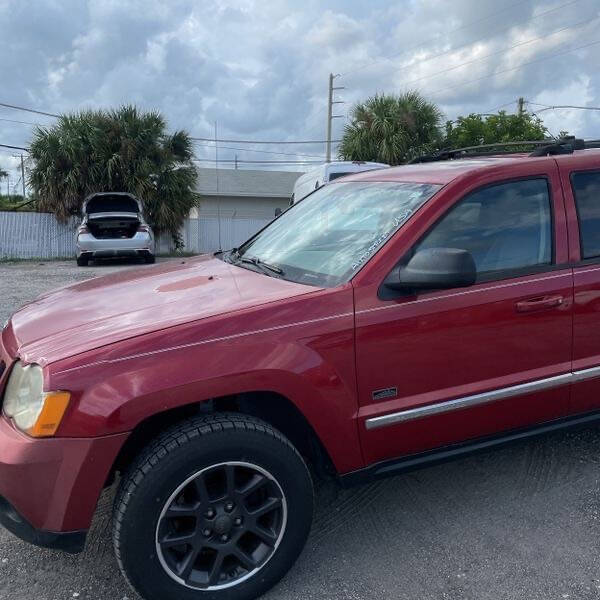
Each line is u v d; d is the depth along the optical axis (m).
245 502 2.61
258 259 3.53
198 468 2.44
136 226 16.41
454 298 2.89
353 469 2.84
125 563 2.42
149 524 2.40
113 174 19.30
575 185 3.30
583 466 3.74
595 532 3.09
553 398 3.21
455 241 2.98
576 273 3.18
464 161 3.61
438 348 2.88
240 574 2.63
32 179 19.27
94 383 2.36
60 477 2.33
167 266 3.90
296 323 2.63
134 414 2.36
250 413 2.78
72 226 19.53
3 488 2.38
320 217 3.62
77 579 2.81
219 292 2.95
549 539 3.04
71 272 14.40
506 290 3.00
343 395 2.71
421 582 2.76
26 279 12.77
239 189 37.72
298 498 2.65
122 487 2.42
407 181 3.35
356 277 2.79
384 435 2.84
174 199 19.86
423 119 22.98
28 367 2.51
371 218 3.19
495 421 3.09
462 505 3.37
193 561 2.54
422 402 2.88
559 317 3.13
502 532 3.11
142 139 19.38
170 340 2.47
